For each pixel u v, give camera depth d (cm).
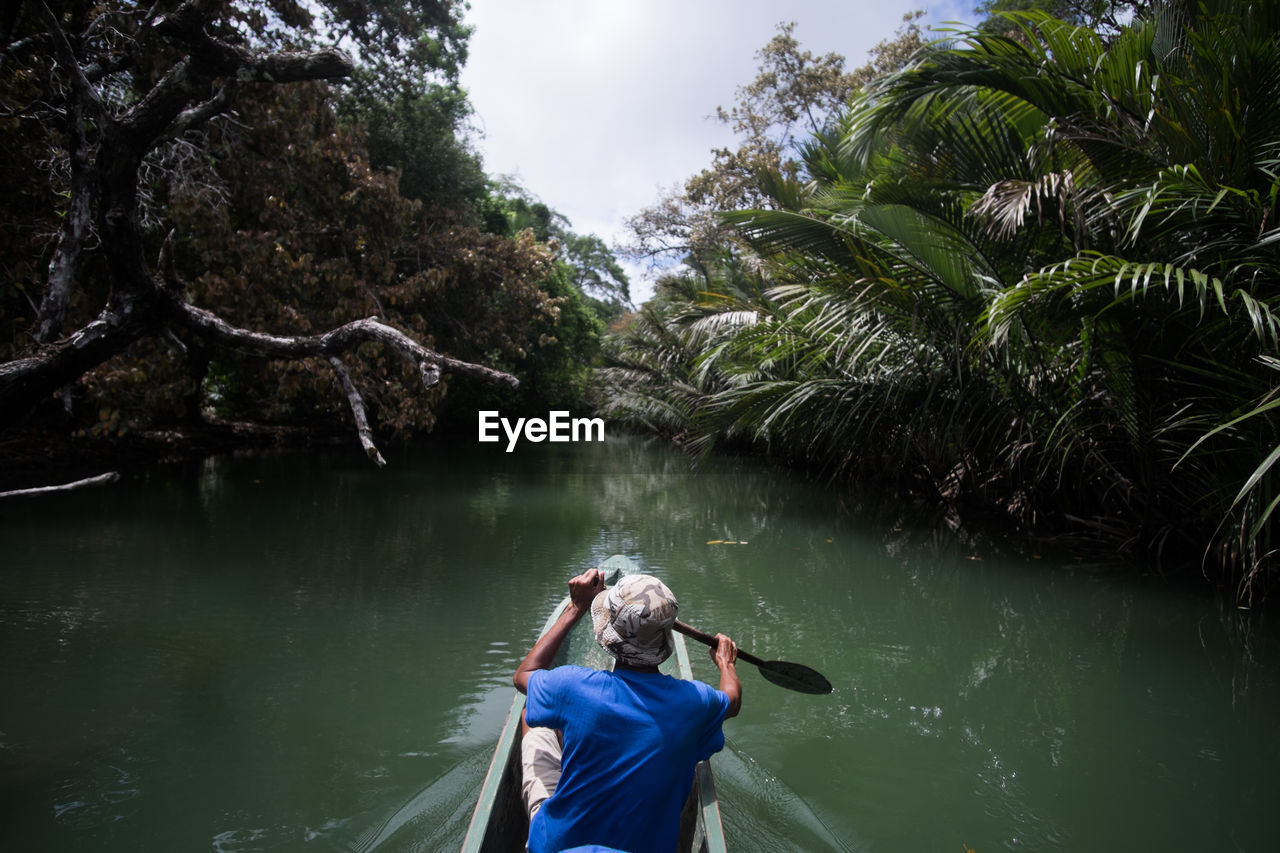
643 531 971
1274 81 552
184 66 412
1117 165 623
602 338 3194
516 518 1059
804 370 1043
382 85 1842
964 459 969
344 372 463
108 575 694
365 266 1538
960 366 761
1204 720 415
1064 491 859
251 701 425
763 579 729
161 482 1259
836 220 830
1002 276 749
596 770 221
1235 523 617
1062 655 519
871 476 1430
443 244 1820
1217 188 557
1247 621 587
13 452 1256
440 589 666
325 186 1441
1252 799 332
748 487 1435
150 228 1037
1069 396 754
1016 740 389
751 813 317
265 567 735
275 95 1052
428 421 1276
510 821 280
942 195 727
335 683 451
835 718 416
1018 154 729
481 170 2467
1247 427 578
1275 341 503
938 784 344
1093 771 357
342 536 896
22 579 675
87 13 884
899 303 773
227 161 1252
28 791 329
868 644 544
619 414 2938
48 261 920
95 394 970
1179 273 505
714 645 307
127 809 316
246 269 1184
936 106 771
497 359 2209
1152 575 721
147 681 454
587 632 474
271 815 311
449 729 389
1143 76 650
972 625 587
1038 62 674
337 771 347
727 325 1234
